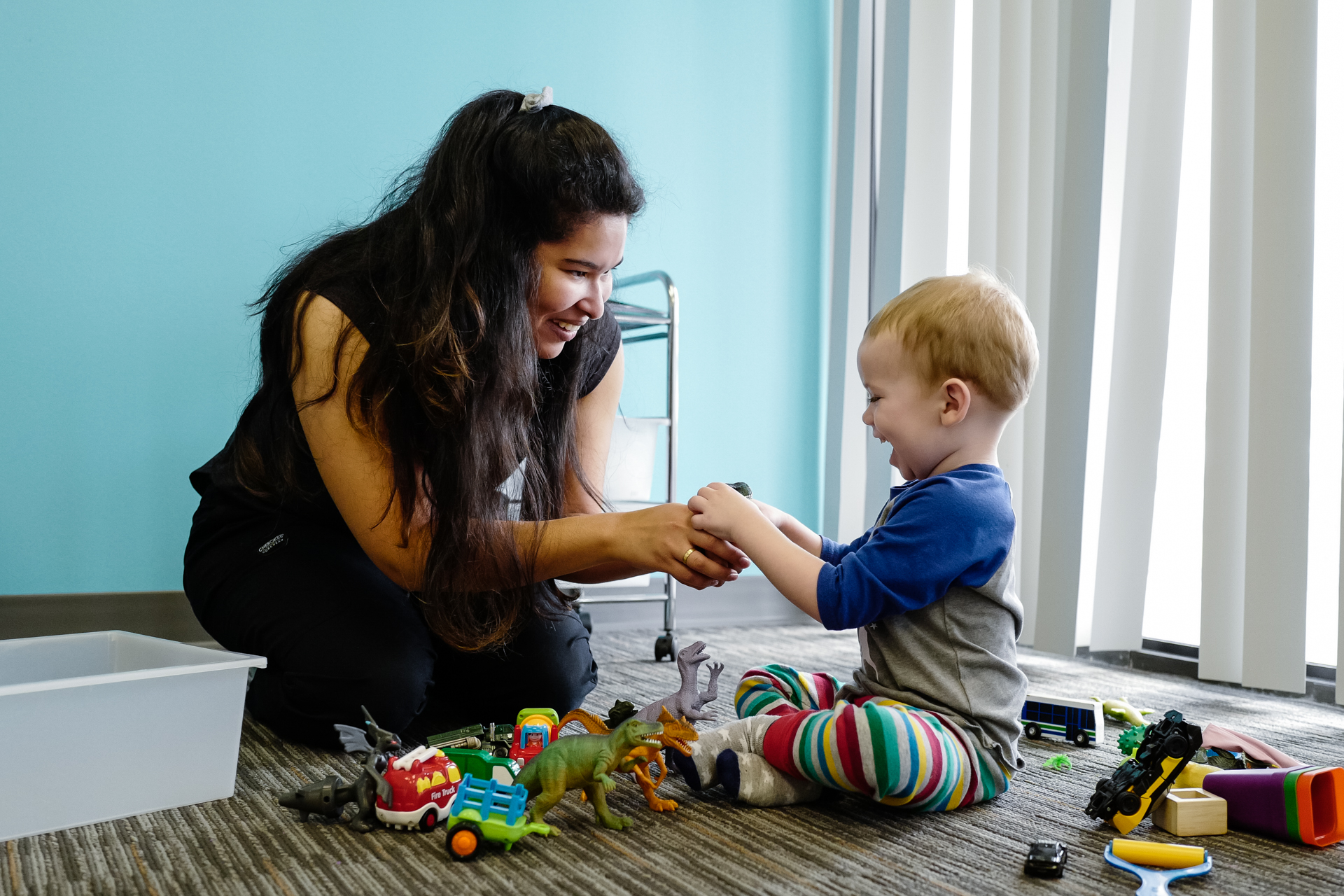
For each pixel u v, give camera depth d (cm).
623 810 89
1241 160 159
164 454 178
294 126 189
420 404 97
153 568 177
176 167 179
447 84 203
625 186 98
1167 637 186
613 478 182
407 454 97
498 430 99
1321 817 84
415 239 100
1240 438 160
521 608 110
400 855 77
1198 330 181
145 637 104
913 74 221
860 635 101
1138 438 173
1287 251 151
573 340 119
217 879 71
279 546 118
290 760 104
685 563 95
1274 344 152
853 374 238
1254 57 157
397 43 198
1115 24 177
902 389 95
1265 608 153
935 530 88
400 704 108
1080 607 183
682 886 71
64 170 170
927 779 84
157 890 69
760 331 239
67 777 81
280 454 114
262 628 111
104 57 173
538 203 96
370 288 101
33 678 103
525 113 100
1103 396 181
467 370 94
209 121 181
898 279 225
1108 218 180
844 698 100
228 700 91
